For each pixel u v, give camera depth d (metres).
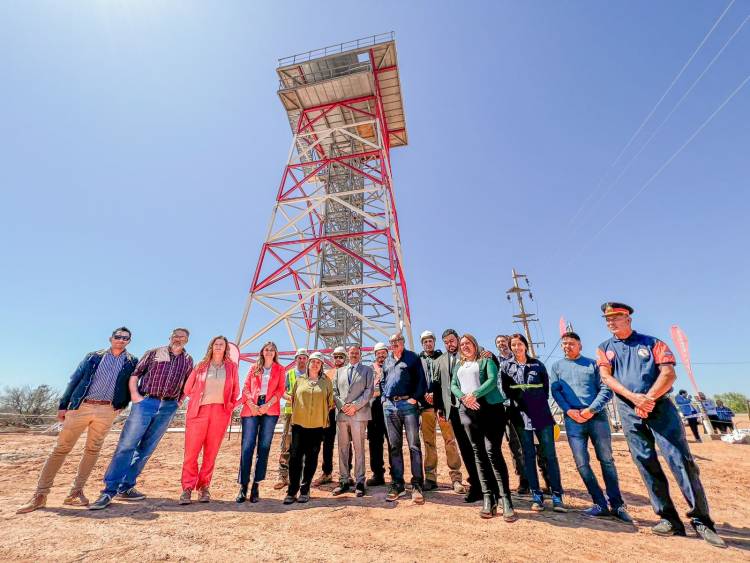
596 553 3.19
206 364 5.25
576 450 4.57
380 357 6.39
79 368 4.70
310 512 4.31
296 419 5.08
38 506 4.27
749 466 7.70
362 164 21.06
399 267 17.09
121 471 4.61
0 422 18.95
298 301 14.69
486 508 4.13
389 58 18.83
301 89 18.98
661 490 3.83
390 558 2.99
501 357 6.41
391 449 4.98
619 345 4.26
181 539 3.35
